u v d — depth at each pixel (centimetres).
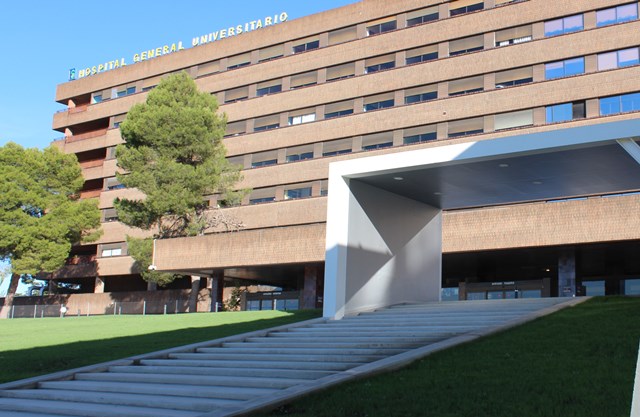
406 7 5419
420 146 5044
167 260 4788
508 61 4803
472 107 4872
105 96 7362
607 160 2008
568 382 1080
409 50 5353
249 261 4456
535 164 2059
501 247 3766
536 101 4622
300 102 5819
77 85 7588
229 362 1542
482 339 1450
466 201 2600
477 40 5028
